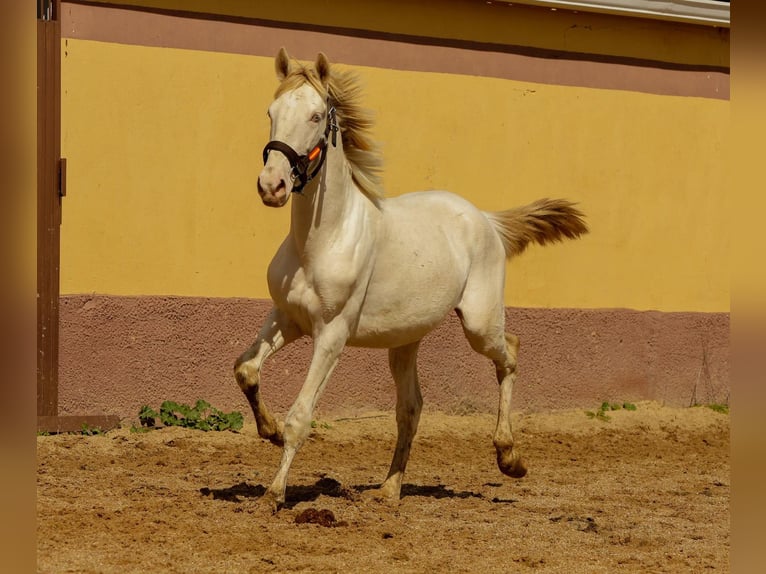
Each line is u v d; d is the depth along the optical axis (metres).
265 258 12.24
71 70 11.38
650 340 14.21
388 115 12.82
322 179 7.71
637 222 14.27
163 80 11.80
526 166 13.59
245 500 8.33
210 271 11.98
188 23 11.93
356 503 8.45
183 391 11.76
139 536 6.97
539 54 13.72
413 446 11.74
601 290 14.02
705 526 8.31
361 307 8.09
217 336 11.93
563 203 9.81
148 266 11.71
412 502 8.81
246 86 12.15
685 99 14.61
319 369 7.82
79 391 11.34
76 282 11.39
